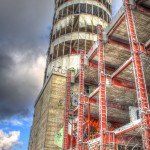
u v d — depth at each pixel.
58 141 32.06
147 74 26.59
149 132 14.55
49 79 39.53
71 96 36.44
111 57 30.14
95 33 46.47
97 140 22.78
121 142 21.58
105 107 23.09
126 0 21.05
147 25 23.45
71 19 48.34
